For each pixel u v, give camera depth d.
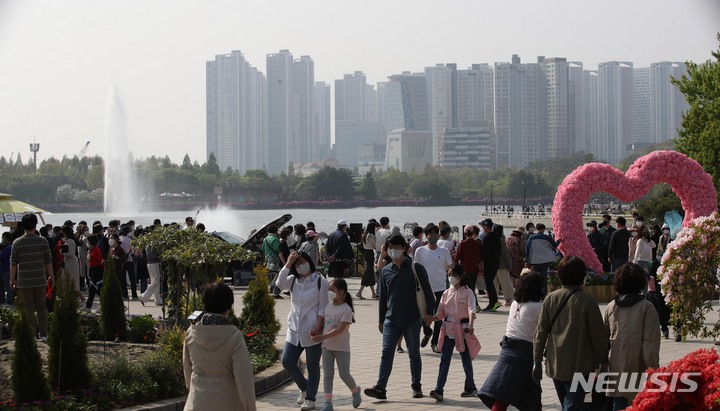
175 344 13.09
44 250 16.31
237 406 7.99
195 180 184.38
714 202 27.44
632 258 24.22
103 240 27.00
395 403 12.27
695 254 12.15
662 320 17.86
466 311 12.53
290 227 27.72
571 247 26.33
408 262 12.59
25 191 160.88
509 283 23.42
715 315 21.45
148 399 11.89
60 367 11.30
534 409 10.02
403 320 12.45
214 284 8.15
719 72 48.62
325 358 11.82
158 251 16.86
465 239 22.17
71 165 188.38
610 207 118.81
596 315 9.23
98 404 11.30
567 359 9.20
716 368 8.09
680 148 49.62
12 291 23.52
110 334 15.74
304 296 11.87
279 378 13.73
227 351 7.95
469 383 12.62
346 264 26.17
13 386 10.92
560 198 26.62
